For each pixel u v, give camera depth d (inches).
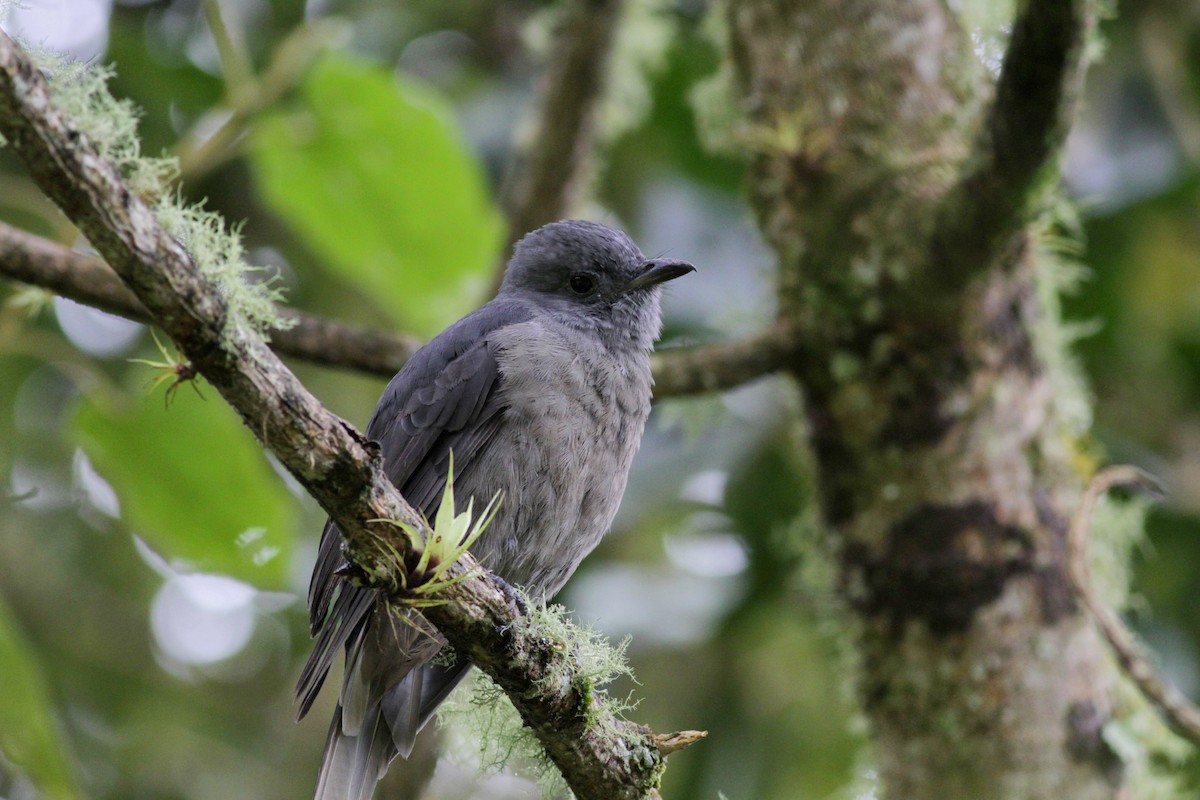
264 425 213.8
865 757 367.2
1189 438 494.6
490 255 371.6
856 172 342.3
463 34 555.8
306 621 574.9
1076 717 326.0
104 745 521.3
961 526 332.2
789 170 349.7
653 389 374.0
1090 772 324.2
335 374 540.7
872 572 339.6
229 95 357.4
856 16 352.5
